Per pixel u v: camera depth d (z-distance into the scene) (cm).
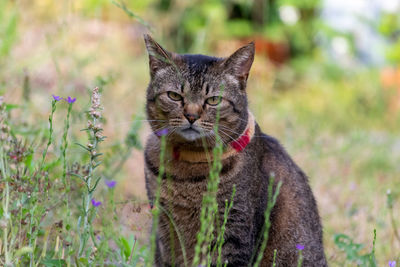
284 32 1530
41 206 409
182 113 482
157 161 491
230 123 491
